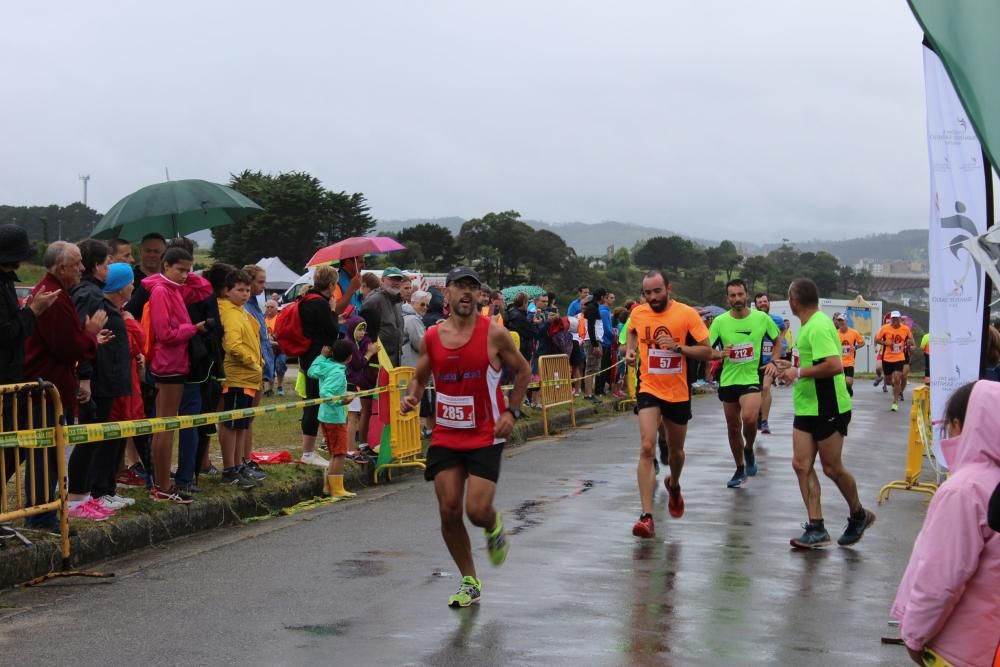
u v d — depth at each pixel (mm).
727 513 9805
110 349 7988
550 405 17031
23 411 6961
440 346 6449
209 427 9898
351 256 13469
